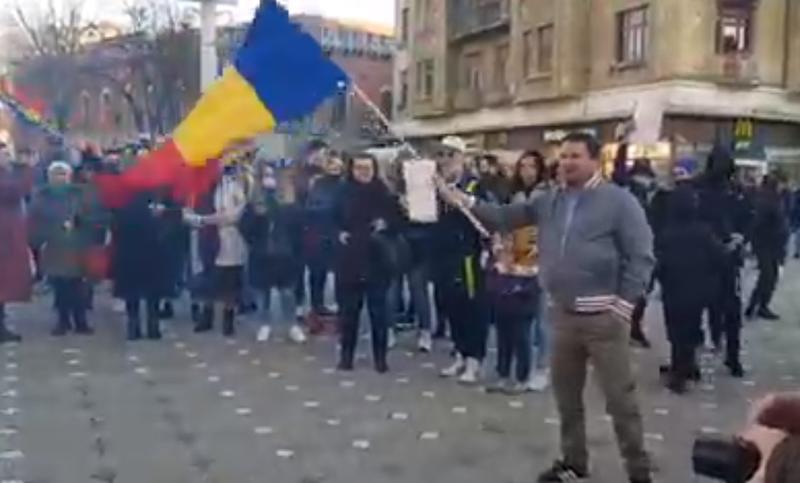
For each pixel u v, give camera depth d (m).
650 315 12.43
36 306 12.37
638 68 29.48
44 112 17.56
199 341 10.13
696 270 8.09
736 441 1.94
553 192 5.61
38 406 7.38
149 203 10.03
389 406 7.55
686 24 28.06
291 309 10.63
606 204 5.31
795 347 10.47
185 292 12.76
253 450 6.34
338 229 9.16
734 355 8.90
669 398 8.00
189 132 7.63
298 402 7.63
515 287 7.91
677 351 8.23
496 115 37.22
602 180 5.41
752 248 12.67
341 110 26.23
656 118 17.50
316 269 10.35
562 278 5.39
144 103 46.47
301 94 7.49
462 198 6.24
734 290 8.81
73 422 6.95
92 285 11.82
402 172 8.70
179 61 44.03
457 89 40.97
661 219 8.38
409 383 8.36
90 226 10.34
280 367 8.91
